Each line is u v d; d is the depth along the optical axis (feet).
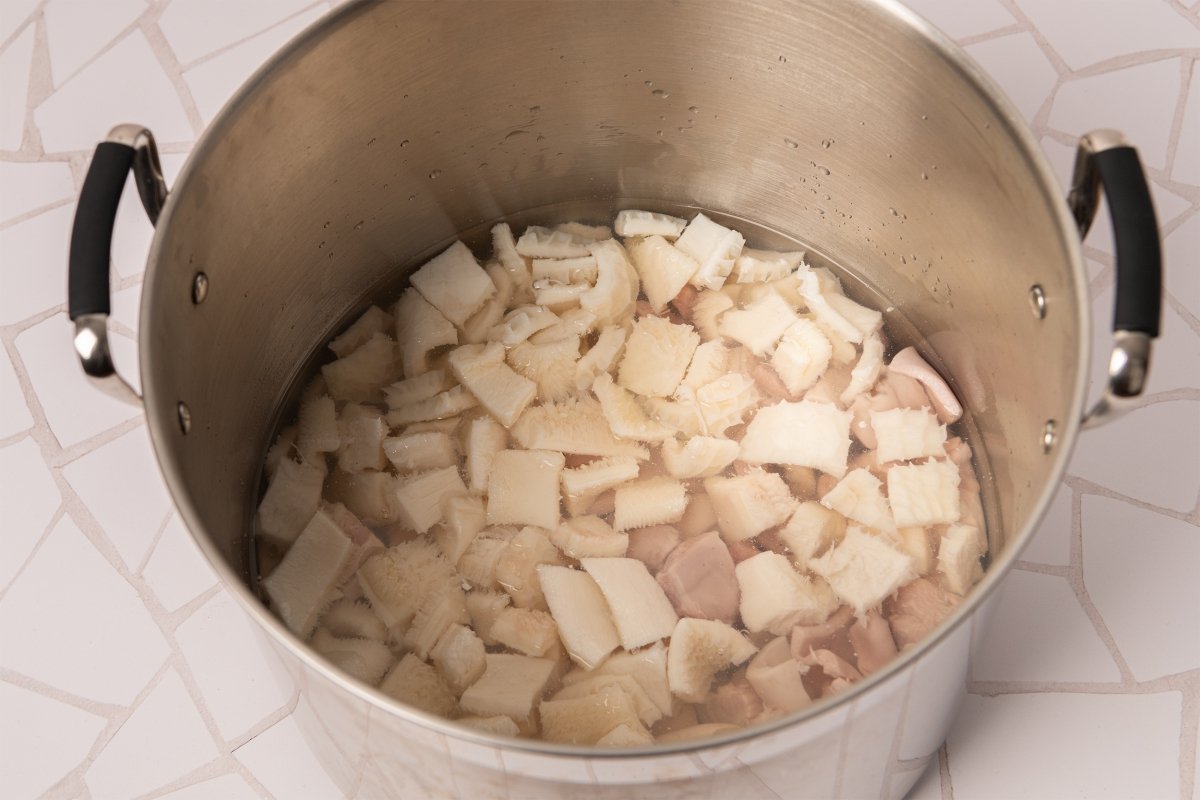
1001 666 2.07
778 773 1.65
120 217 2.38
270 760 2.07
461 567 2.01
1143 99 2.39
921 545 2.02
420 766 1.67
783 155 2.18
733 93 2.12
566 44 2.05
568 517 2.06
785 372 2.16
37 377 2.30
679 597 1.97
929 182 2.03
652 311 2.23
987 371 2.07
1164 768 2.01
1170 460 2.17
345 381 2.18
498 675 1.91
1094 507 2.15
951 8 2.47
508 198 2.28
